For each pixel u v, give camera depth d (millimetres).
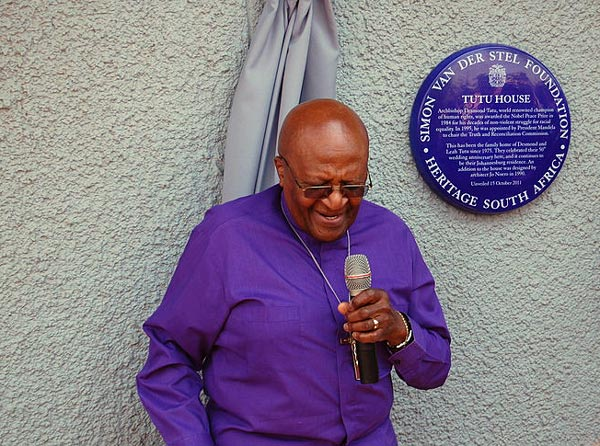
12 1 2072
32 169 2143
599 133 2740
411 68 2527
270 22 2227
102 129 2211
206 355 1960
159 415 1823
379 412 1896
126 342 2307
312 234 1789
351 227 1953
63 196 2188
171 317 1876
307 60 2305
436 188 2547
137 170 2268
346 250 1910
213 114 2344
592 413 2889
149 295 2322
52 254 2191
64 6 2127
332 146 1677
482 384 2750
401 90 2527
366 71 2484
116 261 2268
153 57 2248
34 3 2096
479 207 2588
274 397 1800
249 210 1906
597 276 2816
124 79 2221
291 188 1771
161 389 1845
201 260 1841
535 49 2643
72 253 2213
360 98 2492
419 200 2598
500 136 2564
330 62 2293
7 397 2178
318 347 1794
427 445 2719
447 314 2676
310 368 1790
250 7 2336
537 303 2762
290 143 1746
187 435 1781
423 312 2031
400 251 1986
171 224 2328
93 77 2184
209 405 1992
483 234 2674
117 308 2283
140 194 2279
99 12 2168
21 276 2160
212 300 1819
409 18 2498
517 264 2721
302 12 2238
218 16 2307
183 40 2275
